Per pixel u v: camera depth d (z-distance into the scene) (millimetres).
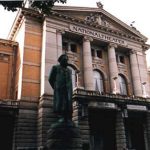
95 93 24406
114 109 25234
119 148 24453
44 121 22953
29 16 28031
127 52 35031
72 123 9664
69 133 9305
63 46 29641
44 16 27859
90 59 29609
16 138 22656
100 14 33406
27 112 23891
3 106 23141
